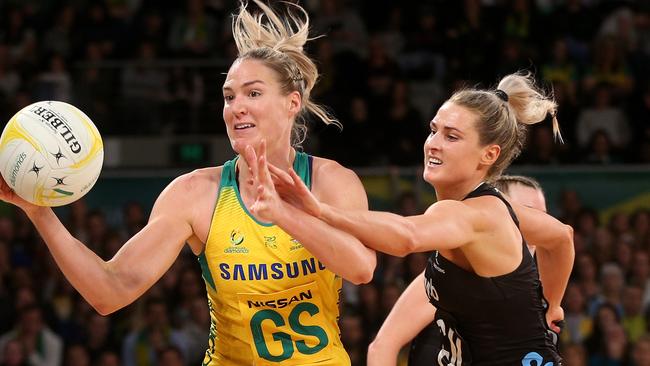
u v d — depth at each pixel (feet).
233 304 18.37
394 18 58.13
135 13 59.11
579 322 42.78
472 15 56.29
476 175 17.84
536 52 55.52
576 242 45.42
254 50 18.15
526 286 17.46
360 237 15.85
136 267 17.52
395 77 53.52
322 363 18.51
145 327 43.65
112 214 48.91
